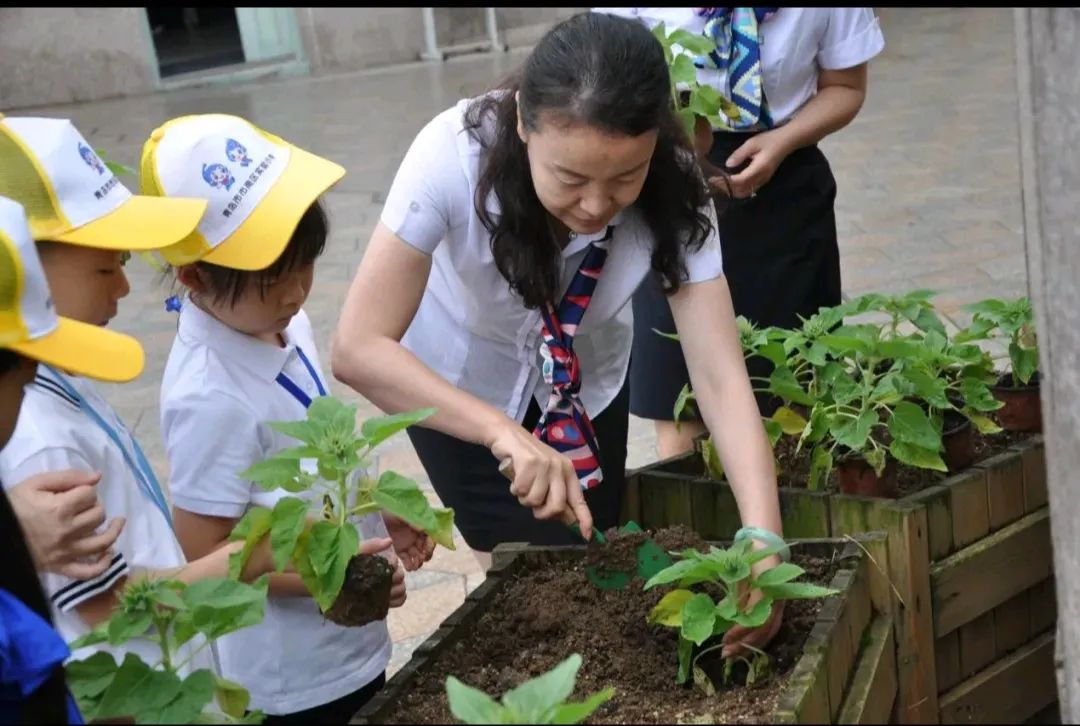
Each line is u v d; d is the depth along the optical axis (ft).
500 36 36.86
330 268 20.13
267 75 35.32
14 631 4.63
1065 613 5.32
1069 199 4.96
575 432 7.73
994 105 26.86
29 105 33.12
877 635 6.97
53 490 5.73
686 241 7.32
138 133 29.37
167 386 7.11
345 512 6.00
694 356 7.48
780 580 5.97
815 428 8.11
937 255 18.42
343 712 7.54
